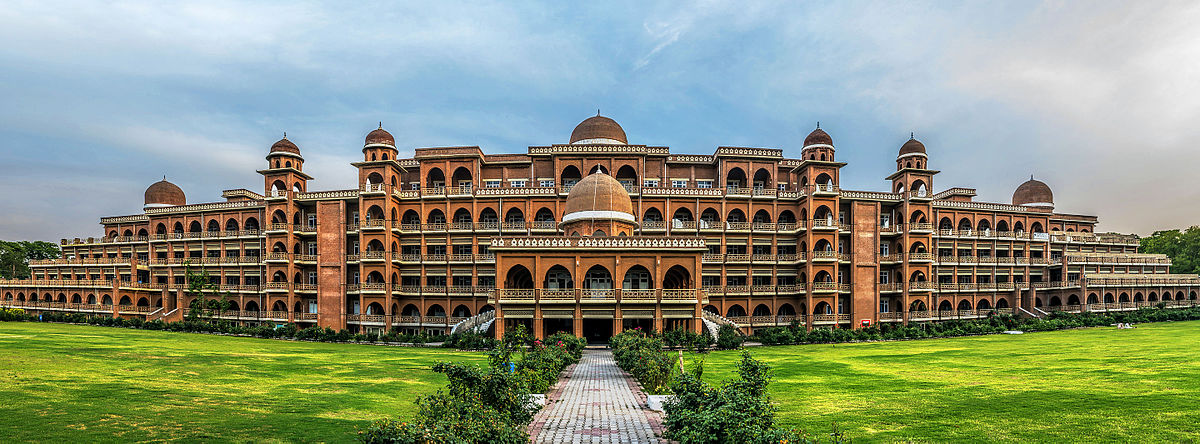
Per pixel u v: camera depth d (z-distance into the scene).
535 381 21.17
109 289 63.34
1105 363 26.36
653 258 45.53
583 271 45.38
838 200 55.88
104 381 20.78
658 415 17.64
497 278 45.47
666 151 57.97
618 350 30.27
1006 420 15.62
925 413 16.80
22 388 18.67
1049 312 60.50
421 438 9.82
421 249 55.75
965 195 67.62
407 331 54.53
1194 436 13.64
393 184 57.34
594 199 48.00
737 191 56.41
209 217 63.34
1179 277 67.44
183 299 60.38
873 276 56.47
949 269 62.19
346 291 54.81
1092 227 78.31
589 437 14.70
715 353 38.34
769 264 55.84
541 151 57.88
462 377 14.74
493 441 11.35
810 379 24.50
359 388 21.81
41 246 89.81
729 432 10.80
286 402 18.28
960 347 38.00
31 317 55.84
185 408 16.66
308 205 59.94
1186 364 24.75
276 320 56.31
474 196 55.66
